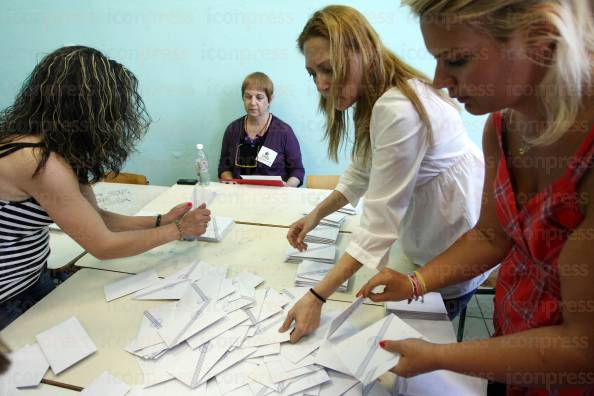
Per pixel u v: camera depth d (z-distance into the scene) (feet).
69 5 8.37
